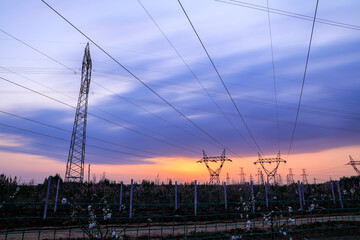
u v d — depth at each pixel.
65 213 16.30
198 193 24.23
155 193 24.66
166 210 18.89
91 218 7.63
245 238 9.88
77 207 8.01
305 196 25.91
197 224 14.76
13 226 13.22
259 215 17.50
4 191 19.48
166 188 26.88
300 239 10.01
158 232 12.03
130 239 10.08
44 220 14.59
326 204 21.53
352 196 24.20
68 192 22.03
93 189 21.00
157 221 15.38
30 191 21.27
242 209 19.09
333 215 17.30
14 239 10.46
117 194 22.25
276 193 26.20
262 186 25.66
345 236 10.34
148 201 21.95
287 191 29.19
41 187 22.98
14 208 16.58
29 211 16.25
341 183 28.47
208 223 15.14
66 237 10.80
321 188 28.84
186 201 22.53
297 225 12.88
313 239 9.73
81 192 21.03
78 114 38.47
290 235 10.81
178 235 11.05
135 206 18.97
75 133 37.50
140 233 11.48
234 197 24.28
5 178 21.39
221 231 11.74
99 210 7.94
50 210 16.80
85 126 38.56
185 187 27.34
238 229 11.75
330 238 10.06
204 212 18.47
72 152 35.88
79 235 11.19
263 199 23.02
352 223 13.80
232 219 16.41
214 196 24.23
